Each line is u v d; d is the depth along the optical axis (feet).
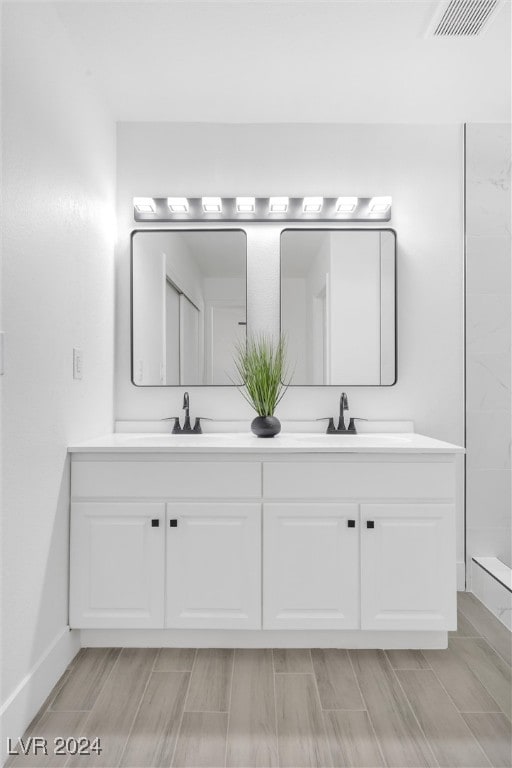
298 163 8.09
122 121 8.09
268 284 8.12
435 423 8.09
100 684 5.49
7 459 4.56
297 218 8.05
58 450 5.77
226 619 6.07
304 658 6.02
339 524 6.09
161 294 8.07
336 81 7.07
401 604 6.06
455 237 8.04
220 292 8.07
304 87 7.21
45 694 5.24
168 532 6.10
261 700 5.20
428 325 8.13
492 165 8.03
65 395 5.98
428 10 5.76
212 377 8.04
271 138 8.11
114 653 6.15
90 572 6.07
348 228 8.07
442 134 8.07
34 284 5.12
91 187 6.93
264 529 6.09
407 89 7.28
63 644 5.79
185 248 8.09
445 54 6.51
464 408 8.10
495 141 8.03
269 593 6.08
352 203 7.97
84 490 6.10
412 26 6.01
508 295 8.11
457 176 8.11
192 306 8.06
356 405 8.09
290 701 5.18
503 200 8.12
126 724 4.84
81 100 6.55
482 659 6.01
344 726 4.81
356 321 8.05
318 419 8.07
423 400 8.10
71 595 6.06
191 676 5.64
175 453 6.11
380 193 8.13
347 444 6.40
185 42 6.24
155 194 8.13
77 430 6.40
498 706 5.11
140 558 6.08
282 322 8.03
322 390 8.09
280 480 6.11
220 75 6.91
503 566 7.73
